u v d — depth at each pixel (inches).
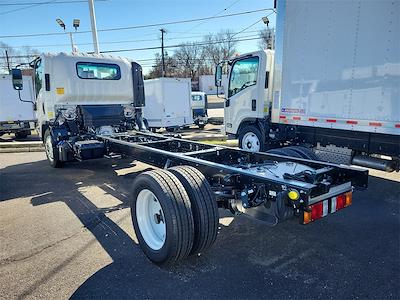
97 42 580.4
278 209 114.9
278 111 272.2
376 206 194.5
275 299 109.0
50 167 323.6
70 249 146.9
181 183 126.8
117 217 184.9
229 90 361.1
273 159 169.9
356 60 210.1
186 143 225.5
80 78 298.7
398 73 189.9
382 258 134.3
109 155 253.4
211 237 126.7
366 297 109.3
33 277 124.6
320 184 115.3
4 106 610.9
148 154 190.9
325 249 142.7
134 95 331.6
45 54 287.1
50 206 206.4
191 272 126.0
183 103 661.9
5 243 154.6
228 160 192.2
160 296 111.6
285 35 257.0
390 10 189.9
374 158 225.8
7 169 322.7
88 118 290.8
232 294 112.0
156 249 129.0
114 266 131.6
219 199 138.4
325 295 110.7
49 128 300.8
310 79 240.5
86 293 114.0
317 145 258.1
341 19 215.6
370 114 205.9
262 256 137.3
